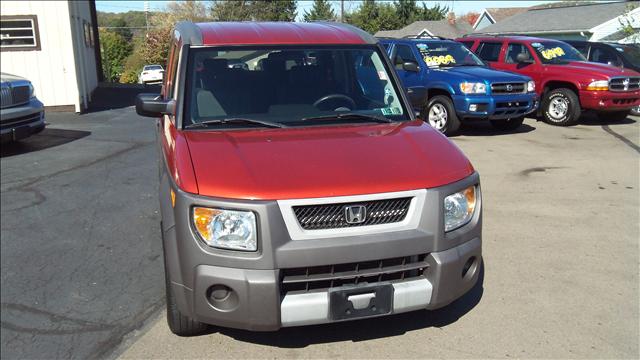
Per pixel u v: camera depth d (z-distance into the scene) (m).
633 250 4.98
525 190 6.98
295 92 4.10
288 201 2.88
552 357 3.30
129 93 19.61
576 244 5.12
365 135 3.64
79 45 15.05
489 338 3.51
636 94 12.07
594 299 4.04
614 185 7.23
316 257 2.88
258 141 3.45
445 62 11.52
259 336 3.56
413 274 3.14
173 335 3.59
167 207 3.16
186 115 3.81
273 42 4.27
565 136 11.04
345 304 2.96
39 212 6.05
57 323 3.79
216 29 4.45
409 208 3.07
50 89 13.85
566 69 12.20
